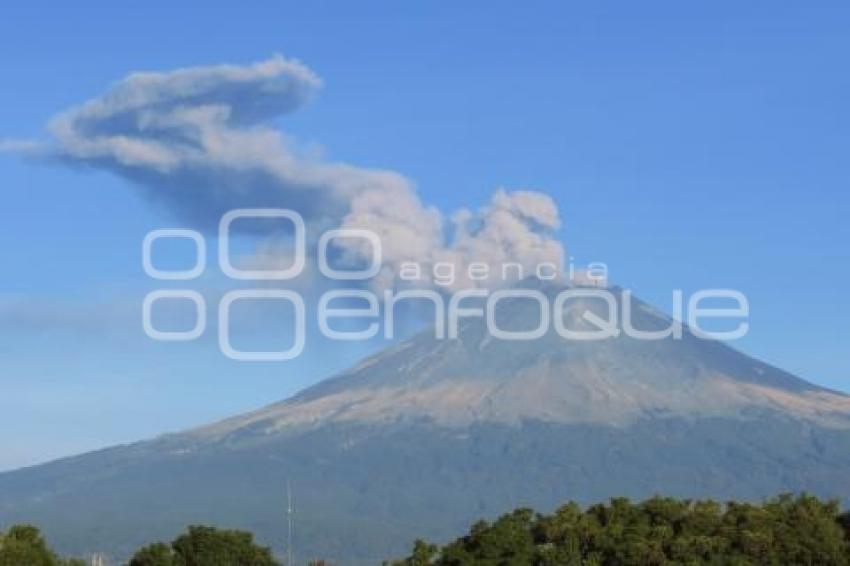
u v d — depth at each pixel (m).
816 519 119.44
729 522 119.81
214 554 118.88
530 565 116.19
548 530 119.19
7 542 111.12
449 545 121.56
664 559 113.69
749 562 114.38
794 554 115.75
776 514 120.69
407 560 122.31
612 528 118.44
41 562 111.06
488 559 117.00
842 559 115.75
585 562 115.25
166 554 117.88
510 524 120.56
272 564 121.25
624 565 114.19
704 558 115.00
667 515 121.44
